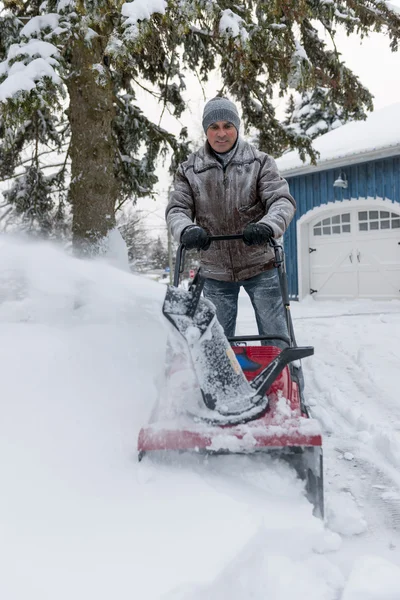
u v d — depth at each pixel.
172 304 2.27
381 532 2.14
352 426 3.51
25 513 1.92
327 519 2.21
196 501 1.97
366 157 11.41
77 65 6.63
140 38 5.08
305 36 7.99
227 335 3.62
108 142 6.80
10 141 6.71
